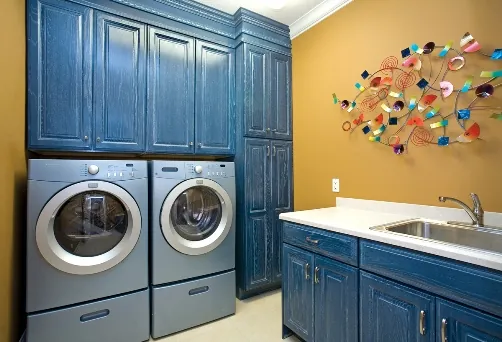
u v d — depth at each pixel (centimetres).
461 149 150
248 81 239
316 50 241
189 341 179
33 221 146
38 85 167
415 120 169
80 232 161
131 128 197
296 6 232
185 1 220
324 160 234
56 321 151
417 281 110
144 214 178
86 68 181
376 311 126
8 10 142
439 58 158
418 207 167
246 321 204
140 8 201
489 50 139
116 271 168
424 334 108
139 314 176
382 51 189
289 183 263
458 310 98
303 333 165
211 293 203
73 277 156
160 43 210
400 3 178
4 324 137
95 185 160
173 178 189
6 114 140
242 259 236
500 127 136
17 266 154
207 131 231
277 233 253
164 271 185
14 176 150
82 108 180
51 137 170
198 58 227
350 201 209
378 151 192
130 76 197
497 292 88
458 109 151
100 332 163
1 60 134
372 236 126
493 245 129
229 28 244
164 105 211
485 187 141
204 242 201
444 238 148
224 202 210
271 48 254
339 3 218
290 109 266
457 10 150
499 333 88
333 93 225
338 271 144
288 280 178
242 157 237
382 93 188
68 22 176
